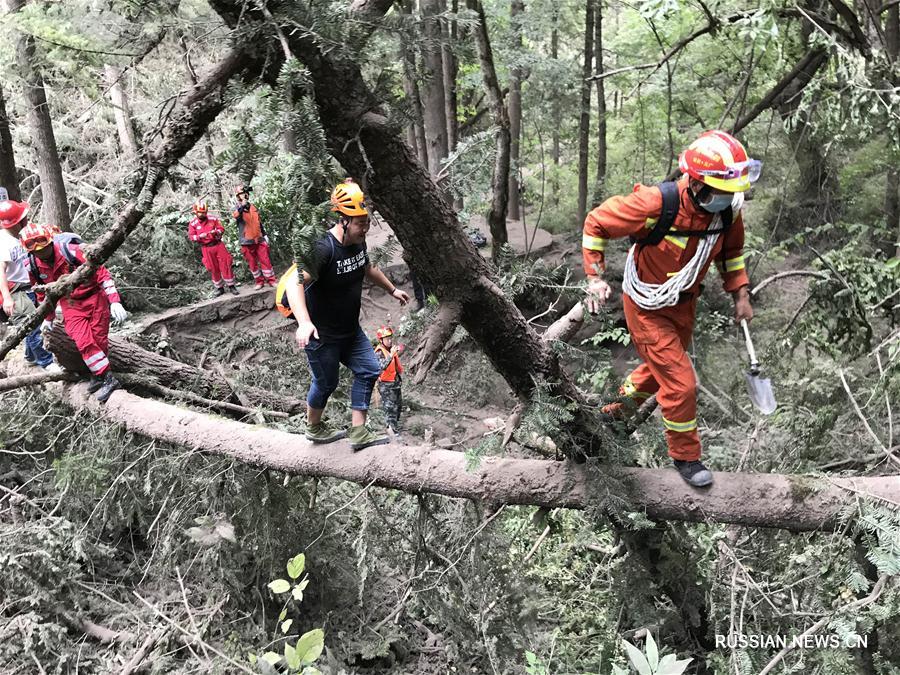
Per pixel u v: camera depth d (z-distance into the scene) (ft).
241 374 26.71
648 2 20.86
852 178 34.63
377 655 15.46
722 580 13.01
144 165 9.61
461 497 13.07
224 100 8.21
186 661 13.75
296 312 11.10
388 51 8.40
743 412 17.85
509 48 35.19
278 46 8.39
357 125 8.76
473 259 10.23
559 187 52.85
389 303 37.73
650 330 10.09
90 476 16.30
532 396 10.89
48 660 13.66
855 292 14.75
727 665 11.90
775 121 36.96
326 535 16.53
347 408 21.36
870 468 13.93
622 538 12.88
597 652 14.74
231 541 14.76
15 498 16.87
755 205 37.68
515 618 13.57
